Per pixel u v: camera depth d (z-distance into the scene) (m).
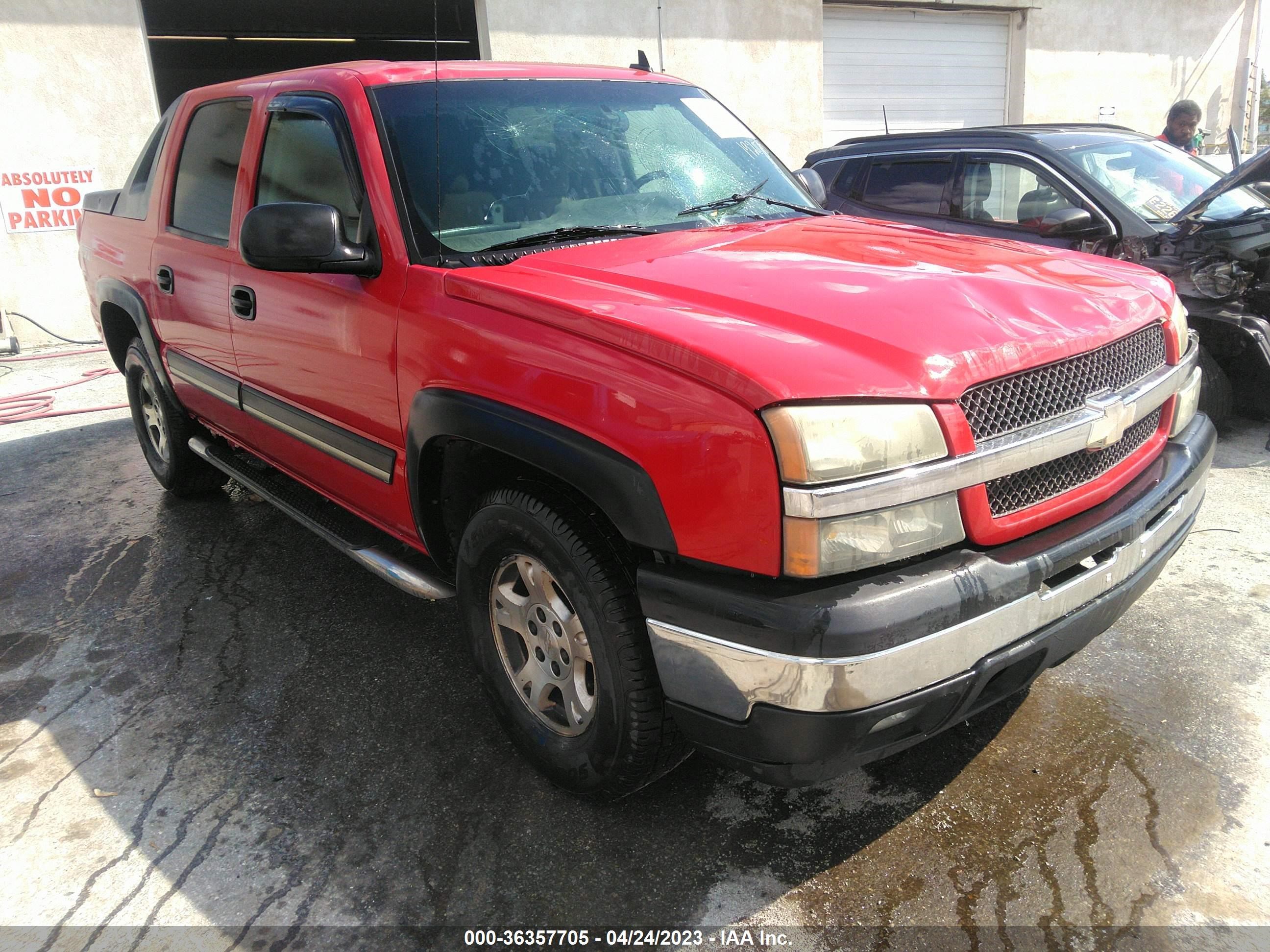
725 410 1.79
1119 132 5.75
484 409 2.25
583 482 2.03
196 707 2.97
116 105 9.02
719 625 1.83
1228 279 4.56
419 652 3.25
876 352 1.88
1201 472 2.52
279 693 3.03
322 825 2.42
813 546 1.73
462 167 2.74
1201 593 3.40
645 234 2.81
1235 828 2.25
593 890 2.17
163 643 3.37
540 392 2.12
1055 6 13.28
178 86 17.41
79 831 2.43
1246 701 2.74
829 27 12.09
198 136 3.78
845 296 2.12
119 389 7.39
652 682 2.10
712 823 2.38
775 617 1.74
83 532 4.43
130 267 4.24
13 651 3.35
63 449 5.79
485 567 2.46
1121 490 2.26
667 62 10.86
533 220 2.74
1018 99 13.52
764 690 1.79
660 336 1.91
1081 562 2.07
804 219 3.10
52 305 9.16
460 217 2.65
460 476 2.55
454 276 2.40
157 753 2.74
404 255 2.55
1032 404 2.01
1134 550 2.18
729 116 3.60
